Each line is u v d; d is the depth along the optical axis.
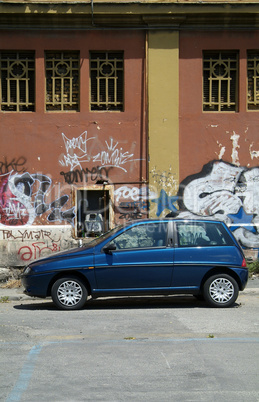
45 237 14.23
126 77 14.45
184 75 14.50
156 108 14.43
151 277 9.90
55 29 14.34
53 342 7.26
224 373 5.74
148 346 6.98
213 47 14.53
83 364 6.13
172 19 14.32
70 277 9.97
